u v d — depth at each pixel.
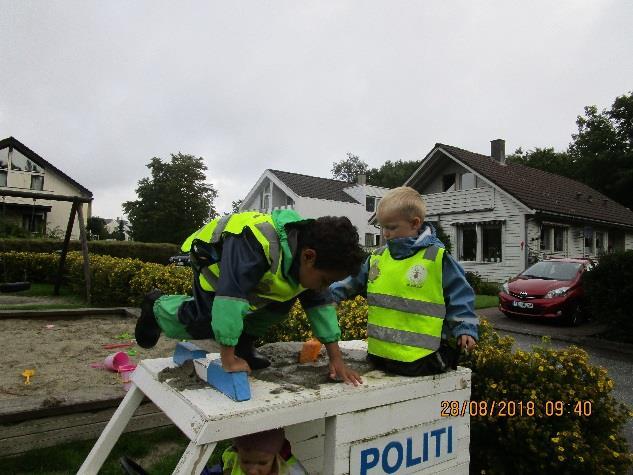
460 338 2.15
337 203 32.53
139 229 46.19
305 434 2.28
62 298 11.27
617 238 23.38
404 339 2.13
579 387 2.97
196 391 1.70
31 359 4.96
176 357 2.13
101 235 54.03
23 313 7.33
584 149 33.78
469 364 3.17
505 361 3.12
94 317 7.72
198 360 1.92
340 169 80.06
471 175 20.67
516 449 2.90
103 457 2.11
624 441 3.03
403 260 2.29
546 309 9.61
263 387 1.77
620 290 7.81
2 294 12.08
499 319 10.52
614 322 7.96
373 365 2.26
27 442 3.05
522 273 11.35
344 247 1.71
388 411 1.90
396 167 64.19
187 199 46.53
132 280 8.63
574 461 2.76
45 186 34.38
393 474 1.92
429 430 2.06
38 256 15.27
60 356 5.12
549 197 20.39
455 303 2.20
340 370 1.95
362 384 1.88
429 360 2.10
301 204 30.72
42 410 3.10
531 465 2.89
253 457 1.78
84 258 9.88
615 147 31.84
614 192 31.14
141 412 3.41
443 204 21.20
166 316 2.06
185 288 7.45
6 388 3.94
